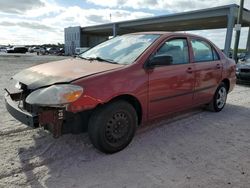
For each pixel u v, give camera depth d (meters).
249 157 3.34
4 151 3.25
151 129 4.26
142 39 4.08
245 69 9.59
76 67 3.45
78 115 3.01
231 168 3.03
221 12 26.00
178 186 2.63
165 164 3.08
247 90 8.60
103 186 2.59
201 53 4.79
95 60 3.88
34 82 3.13
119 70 3.29
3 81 8.96
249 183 2.72
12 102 3.34
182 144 3.69
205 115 5.23
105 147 3.20
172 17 32.22
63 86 2.87
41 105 2.77
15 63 19.61
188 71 4.25
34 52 59.41
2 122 4.32
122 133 3.36
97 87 3.00
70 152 3.30
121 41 4.33
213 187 2.63
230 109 5.84
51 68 3.51
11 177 2.68
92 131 3.12
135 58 3.58
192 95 4.48
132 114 3.43
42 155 3.19
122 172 2.87
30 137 3.72
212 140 3.89
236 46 17.05
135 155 3.29
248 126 4.62
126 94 3.28
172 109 4.13
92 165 3.00
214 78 5.05
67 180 2.67
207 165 3.09
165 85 3.81
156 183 2.67
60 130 2.91
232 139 3.96
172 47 4.08
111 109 3.16
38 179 2.67
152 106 3.70
